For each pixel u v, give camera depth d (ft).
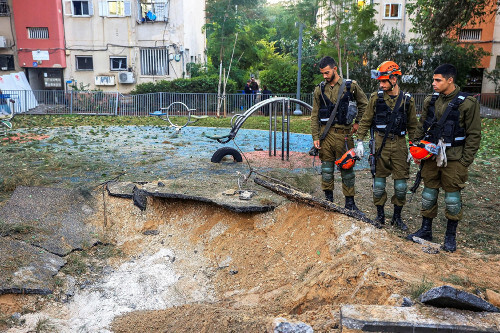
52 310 14.39
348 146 19.08
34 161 30.76
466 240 17.67
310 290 13.30
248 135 47.60
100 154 34.12
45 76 85.25
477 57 80.48
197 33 100.17
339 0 66.69
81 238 19.03
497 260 15.11
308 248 16.08
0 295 14.25
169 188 21.63
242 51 92.22
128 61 83.41
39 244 17.63
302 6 77.92
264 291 14.67
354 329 10.00
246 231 18.48
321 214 16.85
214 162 31.04
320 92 19.06
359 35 68.23
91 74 84.48
